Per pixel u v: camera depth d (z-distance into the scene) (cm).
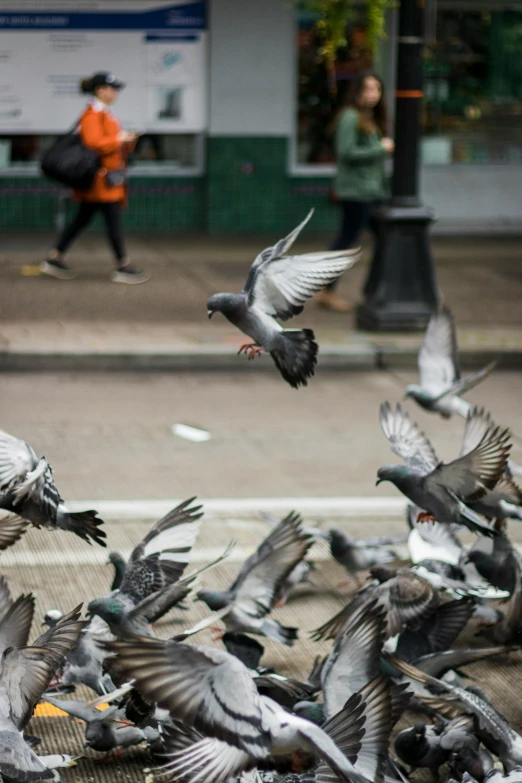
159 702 297
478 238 1981
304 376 421
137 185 1945
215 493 860
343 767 293
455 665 490
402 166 1337
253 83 1912
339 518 810
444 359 670
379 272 1349
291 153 1958
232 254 1777
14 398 1122
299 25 1919
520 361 1273
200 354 1251
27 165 1895
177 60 1884
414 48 1307
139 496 845
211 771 301
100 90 1500
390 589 510
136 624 446
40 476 459
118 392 1161
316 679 494
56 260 1566
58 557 719
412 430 577
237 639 543
